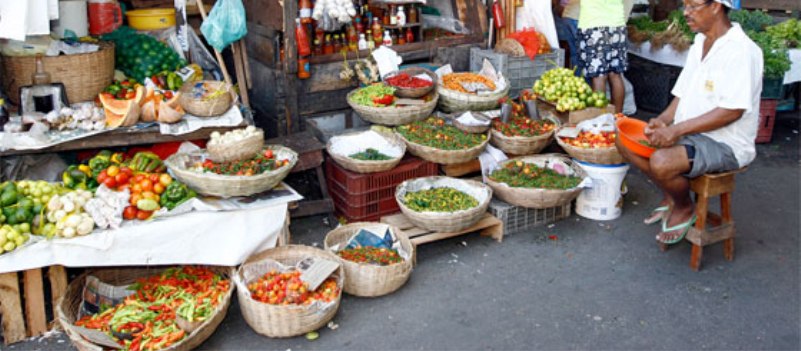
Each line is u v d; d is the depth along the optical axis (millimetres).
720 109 3631
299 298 3283
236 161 3799
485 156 4711
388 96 4715
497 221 4293
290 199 3779
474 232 4488
